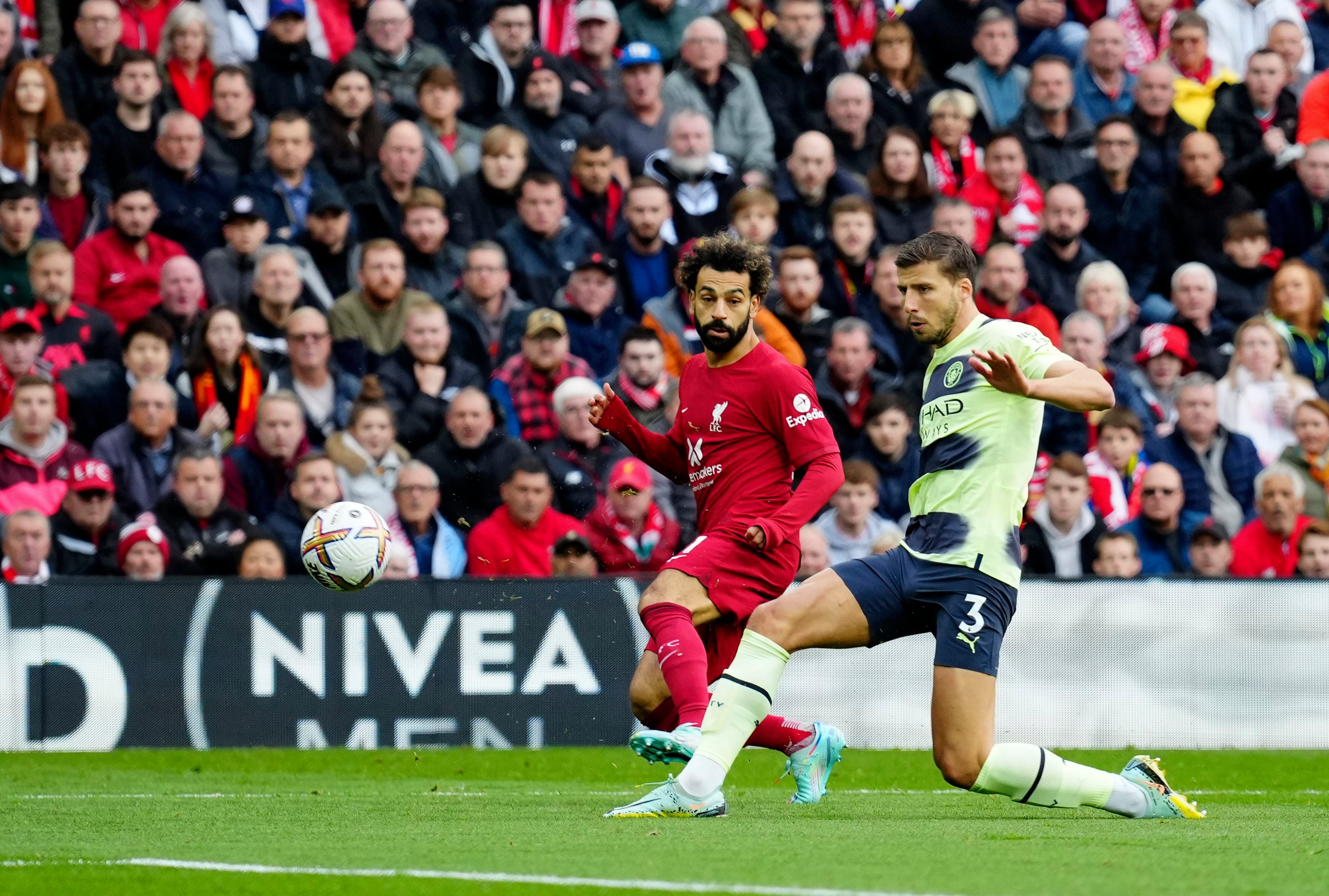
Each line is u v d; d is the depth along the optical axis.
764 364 20.69
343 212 41.44
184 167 42.00
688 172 44.12
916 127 47.28
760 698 19.05
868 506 38.62
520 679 34.56
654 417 39.06
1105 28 48.47
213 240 42.22
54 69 42.88
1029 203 46.50
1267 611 35.84
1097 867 14.70
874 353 41.28
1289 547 40.31
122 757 32.53
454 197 43.22
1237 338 43.75
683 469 22.08
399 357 39.41
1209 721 35.62
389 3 44.75
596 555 37.44
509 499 36.97
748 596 20.62
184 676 33.62
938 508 18.83
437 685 34.34
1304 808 23.06
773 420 20.58
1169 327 43.06
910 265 19.09
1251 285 45.75
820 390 40.25
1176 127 47.56
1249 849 16.27
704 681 19.94
